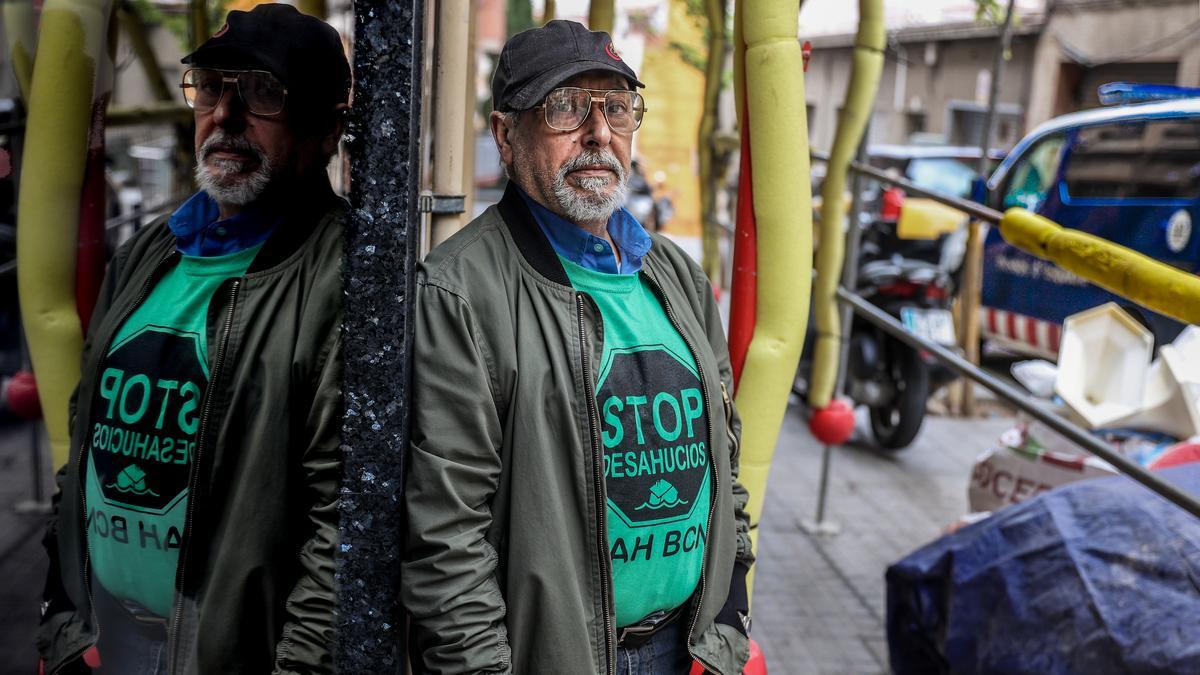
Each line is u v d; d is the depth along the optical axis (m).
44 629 1.77
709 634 1.83
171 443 1.59
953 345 5.95
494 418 1.55
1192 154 5.19
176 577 1.59
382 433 1.42
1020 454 3.78
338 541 1.46
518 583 1.55
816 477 5.75
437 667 1.52
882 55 3.74
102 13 1.84
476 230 1.67
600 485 1.59
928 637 3.04
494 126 1.74
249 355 1.55
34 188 1.84
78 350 1.91
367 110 1.35
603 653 1.62
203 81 1.61
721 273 6.22
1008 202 6.43
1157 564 2.48
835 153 3.91
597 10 2.55
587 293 1.66
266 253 1.60
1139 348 3.27
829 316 4.36
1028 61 13.08
